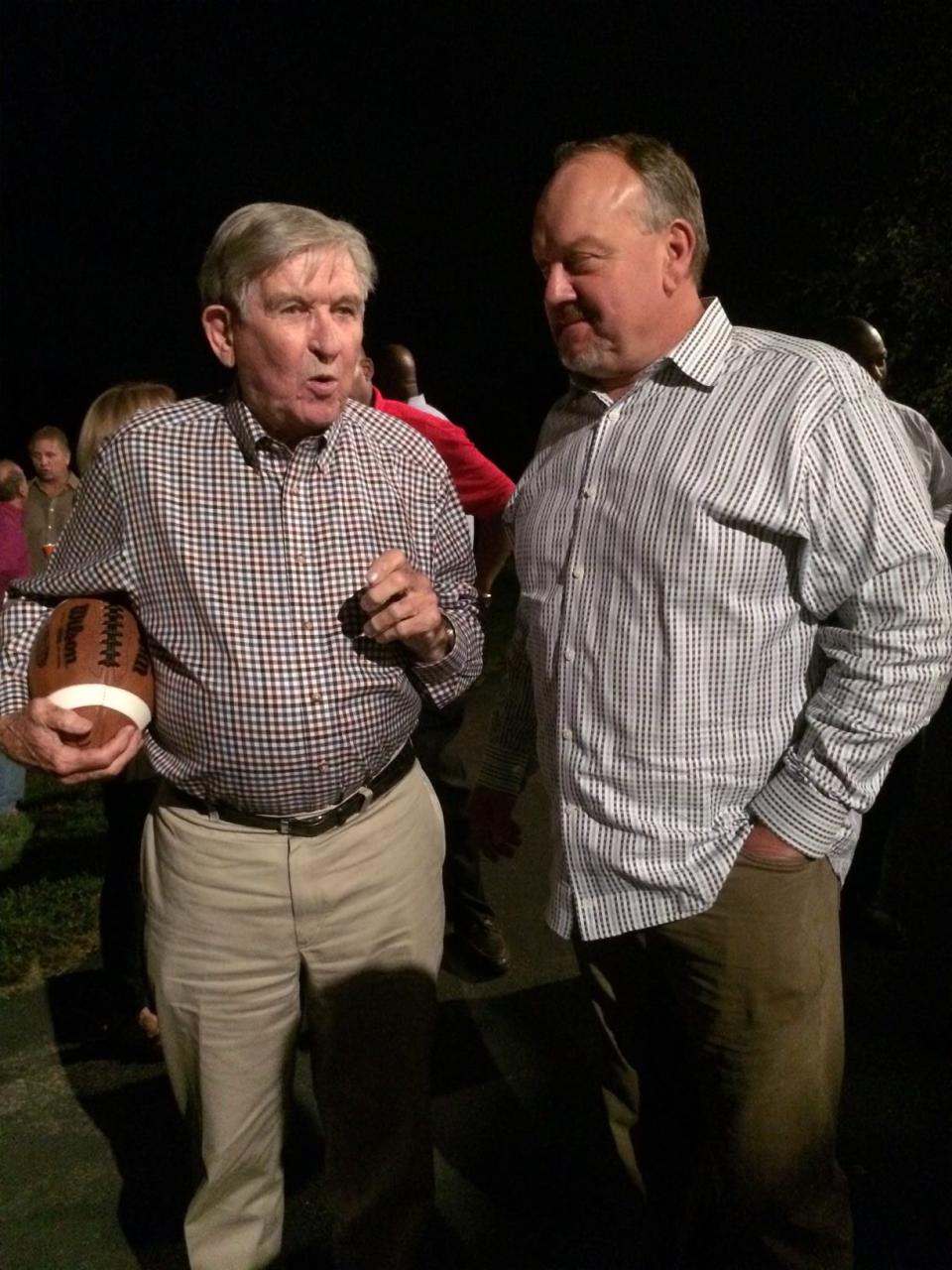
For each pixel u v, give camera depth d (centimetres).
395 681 214
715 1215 238
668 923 204
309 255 191
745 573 188
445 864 370
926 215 1052
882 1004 342
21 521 573
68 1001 379
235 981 219
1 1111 322
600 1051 232
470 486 351
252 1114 227
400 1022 229
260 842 214
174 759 215
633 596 194
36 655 208
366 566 209
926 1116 292
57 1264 265
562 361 203
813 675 201
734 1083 208
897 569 184
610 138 200
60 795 604
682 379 195
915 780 363
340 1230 239
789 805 194
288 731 204
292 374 194
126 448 206
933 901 405
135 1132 311
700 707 193
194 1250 230
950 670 190
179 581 204
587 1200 273
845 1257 217
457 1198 275
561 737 206
